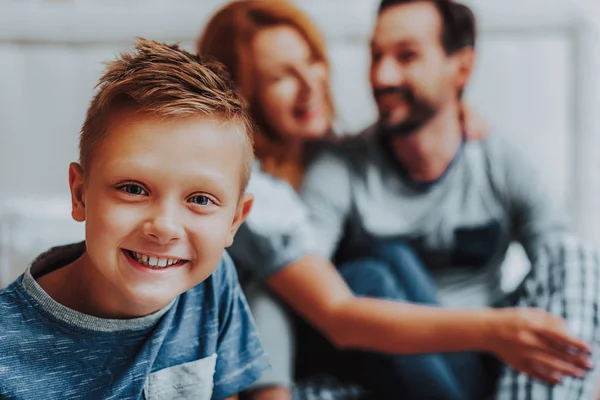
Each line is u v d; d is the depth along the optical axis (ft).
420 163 4.62
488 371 4.20
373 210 4.63
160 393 2.33
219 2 5.13
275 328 4.06
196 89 2.05
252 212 4.00
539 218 4.62
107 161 1.95
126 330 2.20
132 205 1.94
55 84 5.07
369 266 4.43
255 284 4.11
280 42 4.61
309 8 4.94
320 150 4.73
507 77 5.08
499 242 4.65
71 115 5.07
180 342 2.37
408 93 4.65
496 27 5.07
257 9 4.63
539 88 5.08
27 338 2.12
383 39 4.72
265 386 3.95
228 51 4.60
